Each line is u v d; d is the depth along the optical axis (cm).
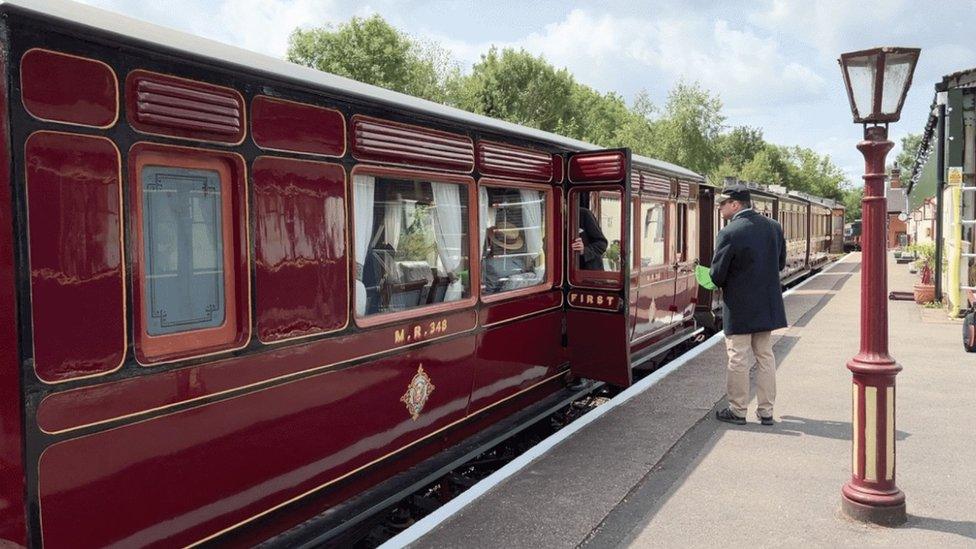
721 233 562
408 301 469
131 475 292
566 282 673
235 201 337
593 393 782
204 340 324
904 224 5438
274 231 356
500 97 5369
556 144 649
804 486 450
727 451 516
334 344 397
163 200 307
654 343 905
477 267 538
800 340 972
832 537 378
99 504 280
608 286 641
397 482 451
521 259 608
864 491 397
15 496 253
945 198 1356
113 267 282
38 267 256
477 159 537
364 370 422
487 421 574
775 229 566
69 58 268
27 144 254
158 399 301
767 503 424
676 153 5469
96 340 276
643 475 468
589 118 6431
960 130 1127
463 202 527
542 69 5494
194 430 318
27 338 253
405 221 466
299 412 375
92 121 275
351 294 408
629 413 609
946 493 435
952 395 667
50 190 261
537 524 396
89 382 274
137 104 291
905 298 1442
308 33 4734
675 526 395
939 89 1175
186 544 318
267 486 359
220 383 329
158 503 303
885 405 390
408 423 467
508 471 474
